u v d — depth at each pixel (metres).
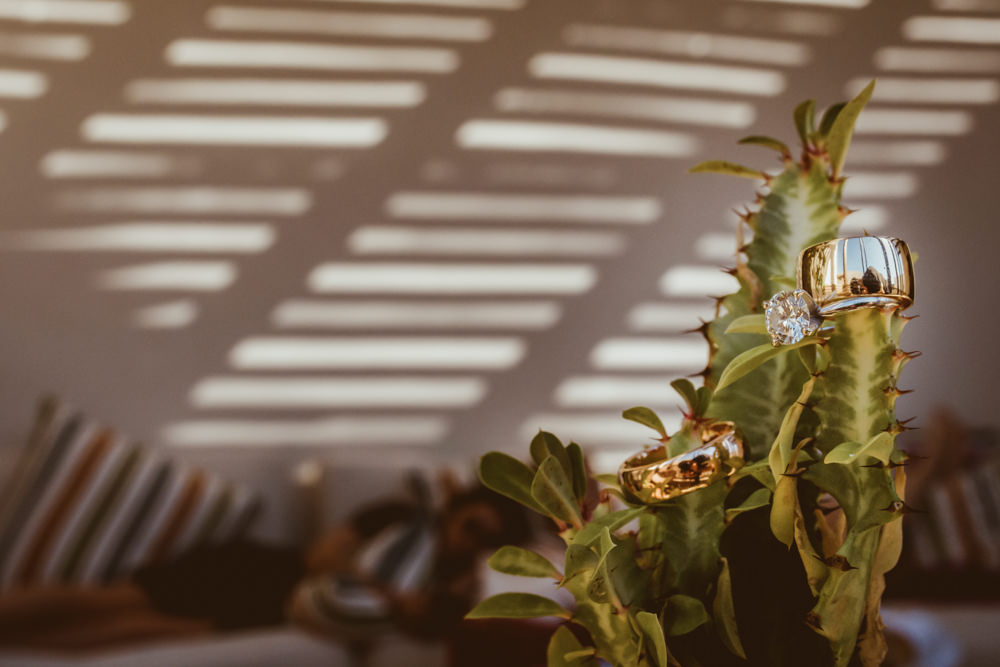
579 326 2.94
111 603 1.94
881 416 0.37
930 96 3.12
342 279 2.81
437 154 2.88
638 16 3.00
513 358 2.90
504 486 0.42
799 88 3.07
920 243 3.09
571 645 0.44
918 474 2.34
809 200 0.44
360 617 1.90
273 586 2.06
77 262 2.68
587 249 2.95
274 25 2.80
